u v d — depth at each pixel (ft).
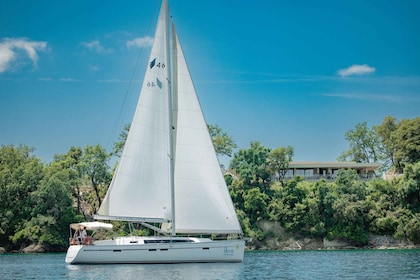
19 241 306.14
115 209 162.09
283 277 132.87
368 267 161.58
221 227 158.20
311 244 321.93
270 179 355.97
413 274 138.21
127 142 163.43
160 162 160.45
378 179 352.69
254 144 360.48
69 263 160.25
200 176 159.74
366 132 479.00
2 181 314.96
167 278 124.57
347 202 317.01
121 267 148.66
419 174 313.73
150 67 162.61
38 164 344.08
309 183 346.33
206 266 149.07
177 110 162.30
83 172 344.69
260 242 322.14
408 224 303.48
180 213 158.81
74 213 314.35
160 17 162.20
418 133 353.31
